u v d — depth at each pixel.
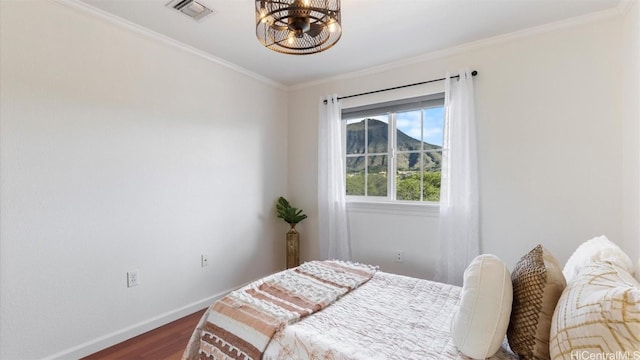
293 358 1.25
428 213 2.81
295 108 3.69
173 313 2.54
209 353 1.46
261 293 1.71
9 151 1.72
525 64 2.37
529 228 2.37
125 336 2.23
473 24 2.26
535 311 1.09
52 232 1.88
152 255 2.40
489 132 2.51
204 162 2.80
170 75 2.52
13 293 1.74
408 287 1.88
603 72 2.11
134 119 2.29
